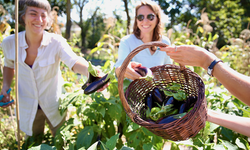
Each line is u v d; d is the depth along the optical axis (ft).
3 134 8.21
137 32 7.23
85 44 59.00
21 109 6.87
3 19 10.44
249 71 13.79
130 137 6.19
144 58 7.03
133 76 4.74
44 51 6.32
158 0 58.13
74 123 6.33
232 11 52.90
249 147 5.39
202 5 57.57
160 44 4.08
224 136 6.62
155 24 7.06
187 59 4.03
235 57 14.48
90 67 4.84
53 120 7.13
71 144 5.57
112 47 10.35
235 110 6.79
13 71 7.23
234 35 34.81
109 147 4.92
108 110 6.46
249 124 4.28
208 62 3.77
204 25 12.39
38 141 7.29
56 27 10.85
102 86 4.87
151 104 4.94
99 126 6.61
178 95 4.72
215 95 7.11
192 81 4.83
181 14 57.21
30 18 5.75
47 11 6.09
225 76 3.51
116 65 6.81
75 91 7.65
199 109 3.65
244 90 3.32
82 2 68.85
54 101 7.00
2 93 6.90
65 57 6.39
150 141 6.25
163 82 5.47
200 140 5.74
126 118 6.64
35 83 6.50
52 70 6.59
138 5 7.02
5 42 6.44
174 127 3.57
